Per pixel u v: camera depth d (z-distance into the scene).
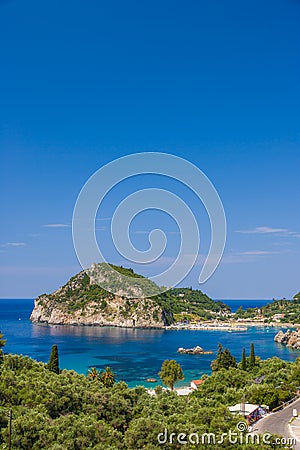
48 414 58.84
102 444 51.03
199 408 62.38
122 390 72.62
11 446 50.06
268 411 77.06
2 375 64.88
